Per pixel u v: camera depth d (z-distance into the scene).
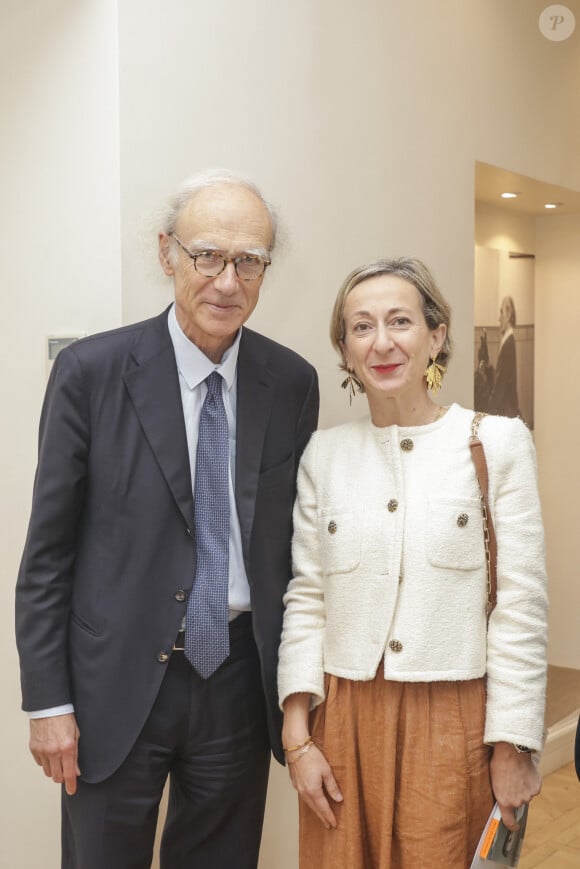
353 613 1.94
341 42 3.08
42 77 2.62
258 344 2.22
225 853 2.15
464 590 1.88
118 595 1.97
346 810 1.94
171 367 2.04
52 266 2.63
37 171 2.65
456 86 3.60
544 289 5.31
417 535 1.88
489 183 4.23
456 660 1.86
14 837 2.83
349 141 3.12
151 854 2.11
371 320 1.94
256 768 2.15
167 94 2.55
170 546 1.99
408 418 1.99
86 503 2.01
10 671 2.80
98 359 1.98
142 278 2.52
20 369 2.74
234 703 2.08
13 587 2.79
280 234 2.12
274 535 2.13
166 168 2.56
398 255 3.33
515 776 1.87
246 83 2.77
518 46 3.96
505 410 5.08
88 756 1.97
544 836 3.65
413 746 1.88
